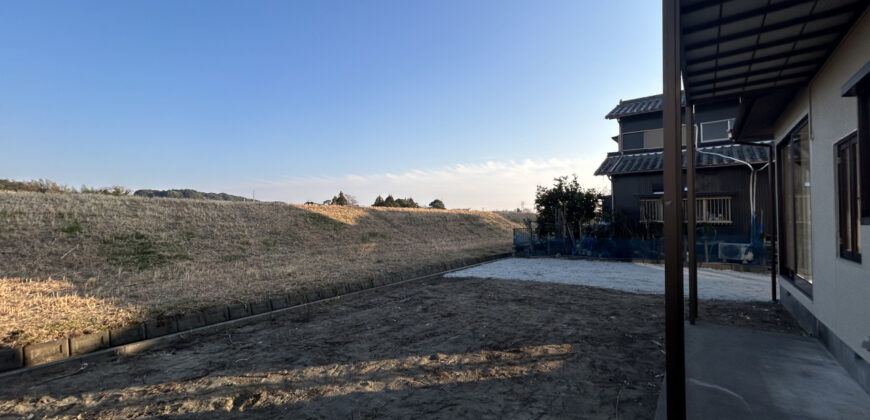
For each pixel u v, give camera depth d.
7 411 2.73
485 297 6.40
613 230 12.30
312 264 9.06
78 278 6.66
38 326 4.09
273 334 4.54
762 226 10.06
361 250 12.19
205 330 4.68
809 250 4.38
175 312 4.86
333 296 6.52
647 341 4.00
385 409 2.67
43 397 2.95
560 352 3.70
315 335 4.46
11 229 8.17
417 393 2.90
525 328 4.54
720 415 2.31
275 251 10.92
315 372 3.35
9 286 5.80
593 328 4.50
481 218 25.67
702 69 3.77
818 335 3.74
